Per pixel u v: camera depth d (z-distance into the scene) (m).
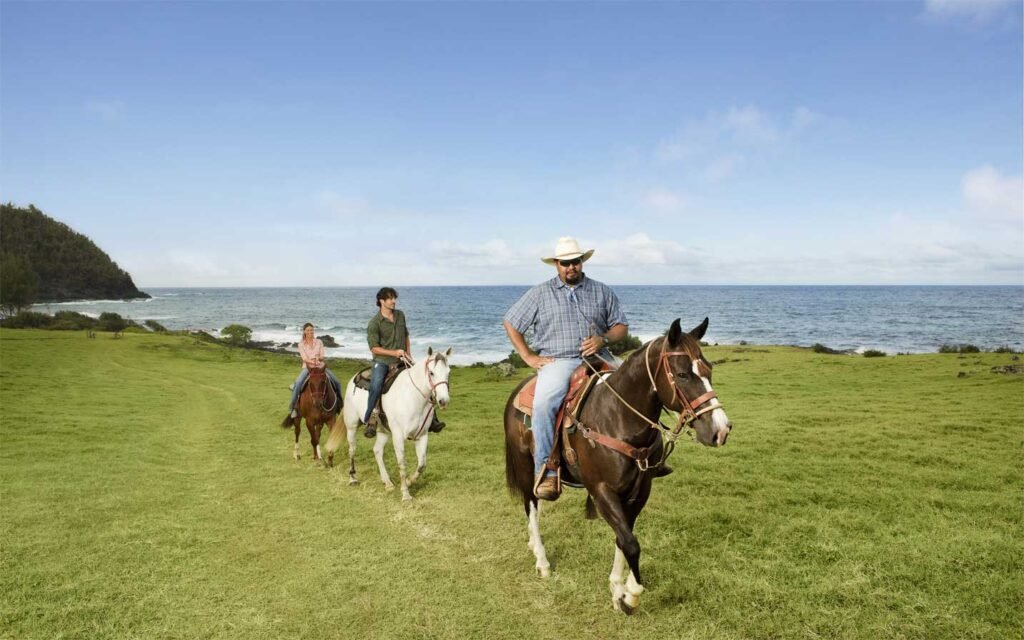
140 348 46.31
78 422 15.56
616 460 4.22
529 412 5.10
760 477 8.31
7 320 69.00
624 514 4.25
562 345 4.99
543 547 5.46
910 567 5.16
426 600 4.89
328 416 10.56
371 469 10.07
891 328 69.81
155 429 15.08
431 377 7.62
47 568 5.64
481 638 4.32
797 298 176.25
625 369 4.33
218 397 22.72
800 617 4.43
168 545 6.28
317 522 7.03
